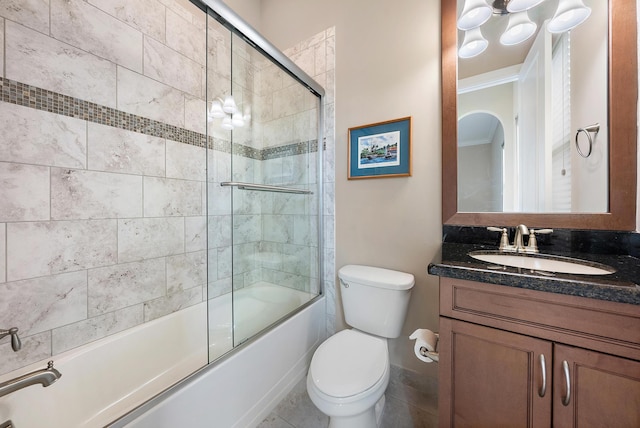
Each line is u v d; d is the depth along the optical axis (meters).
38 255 1.09
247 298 1.69
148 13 1.44
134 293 1.41
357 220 1.68
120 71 1.33
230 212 1.64
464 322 0.84
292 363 1.51
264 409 1.29
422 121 1.44
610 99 1.03
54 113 1.12
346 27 1.70
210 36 1.57
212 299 1.50
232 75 1.68
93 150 1.24
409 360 1.51
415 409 1.33
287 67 1.67
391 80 1.54
